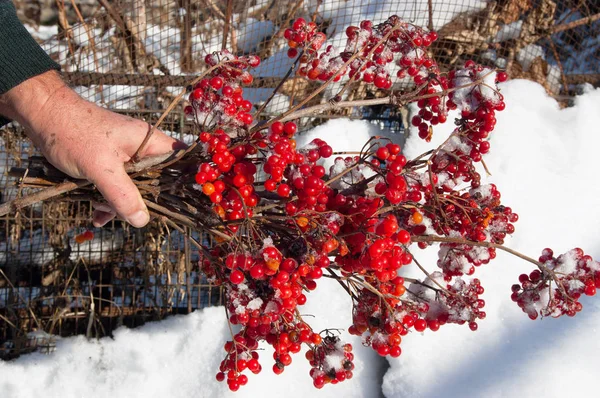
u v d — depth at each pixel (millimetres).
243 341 505
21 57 578
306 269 440
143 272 1011
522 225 919
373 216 465
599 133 1012
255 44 1197
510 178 948
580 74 1130
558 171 967
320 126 1023
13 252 1013
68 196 594
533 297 490
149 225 997
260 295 472
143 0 1169
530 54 1148
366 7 1153
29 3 1416
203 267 545
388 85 554
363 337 515
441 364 829
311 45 541
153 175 547
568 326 830
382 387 845
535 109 1032
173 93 1085
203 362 927
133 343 947
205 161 518
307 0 1187
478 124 516
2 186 1004
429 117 559
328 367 493
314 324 904
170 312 996
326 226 450
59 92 580
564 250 911
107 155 543
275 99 1058
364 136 1021
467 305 507
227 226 483
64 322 1026
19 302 1012
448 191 520
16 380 922
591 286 475
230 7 1046
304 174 463
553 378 792
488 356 828
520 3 1133
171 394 914
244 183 474
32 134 582
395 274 456
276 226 487
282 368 504
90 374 933
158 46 1188
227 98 497
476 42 1136
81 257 1024
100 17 1139
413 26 539
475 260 519
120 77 1033
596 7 1207
